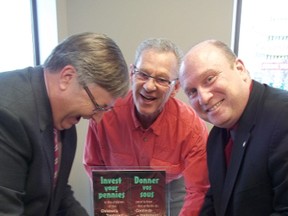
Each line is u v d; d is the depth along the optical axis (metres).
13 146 0.75
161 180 0.94
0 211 0.71
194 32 1.86
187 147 1.32
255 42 2.06
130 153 1.40
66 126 0.91
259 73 2.10
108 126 1.38
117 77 0.81
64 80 0.80
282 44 2.06
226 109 0.91
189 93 0.95
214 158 1.07
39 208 0.85
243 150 0.92
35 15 1.89
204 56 0.90
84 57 0.78
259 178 0.87
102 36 0.82
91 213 0.98
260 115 0.90
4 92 0.78
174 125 1.33
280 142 0.82
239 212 0.93
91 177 0.95
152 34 1.89
